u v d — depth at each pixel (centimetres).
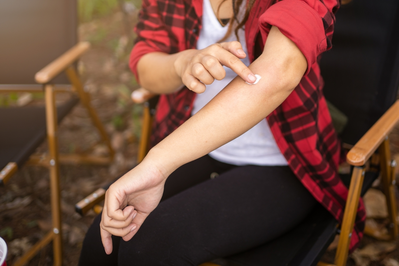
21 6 187
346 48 136
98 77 307
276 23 80
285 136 108
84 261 103
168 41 122
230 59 78
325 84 145
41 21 189
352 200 109
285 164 116
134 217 82
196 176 125
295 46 80
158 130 140
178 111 125
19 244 178
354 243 122
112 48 342
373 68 132
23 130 171
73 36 189
